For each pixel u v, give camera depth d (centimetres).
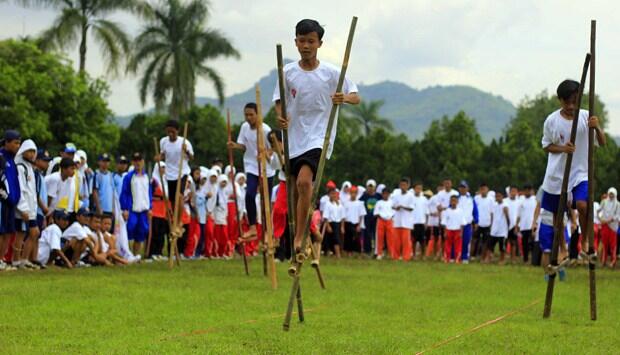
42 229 1520
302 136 865
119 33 4309
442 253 2411
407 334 754
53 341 681
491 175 5097
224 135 5184
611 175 4638
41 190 1479
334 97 752
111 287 1086
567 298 1116
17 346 650
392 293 1134
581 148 1036
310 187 848
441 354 655
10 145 1345
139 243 1775
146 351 641
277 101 872
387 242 2345
